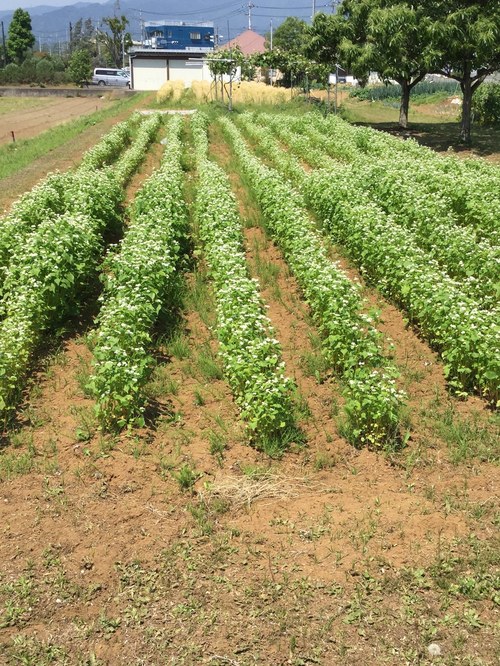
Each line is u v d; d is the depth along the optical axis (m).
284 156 22.50
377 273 11.30
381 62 32.72
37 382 8.65
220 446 7.14
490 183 15.23
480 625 4.89
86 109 55.09
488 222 13.14
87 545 5.76
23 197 14.23
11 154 26.88
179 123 31.62
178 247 11.79
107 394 7.13
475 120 38.75
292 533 5.88
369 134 25.81
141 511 6.18
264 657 4.71
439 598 5.14
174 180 15.99
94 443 7.24
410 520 5.98
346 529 5.89
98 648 4.82
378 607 5.08
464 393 7.95
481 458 6.92
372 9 32.84
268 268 12.66
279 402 7.09
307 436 7.42
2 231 11.81
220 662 4.68
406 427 7.50
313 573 5.41
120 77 85.62
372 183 16.19
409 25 29.50
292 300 11.30
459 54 29.05
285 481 6.64
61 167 23.17
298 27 93.06
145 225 12.26
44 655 4.78
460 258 11.07
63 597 5.24
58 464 6.89
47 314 9.75
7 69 84.94
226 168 22.44
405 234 11.55
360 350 7.99
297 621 4.98
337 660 4.67
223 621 5.00
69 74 84.50
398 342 9.65
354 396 7.18
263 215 15.76
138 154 22.72
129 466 6.80
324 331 9.55
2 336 8.38
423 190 15.12
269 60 49.19
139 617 5.05
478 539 5.72
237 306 8.73
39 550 5.71
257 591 5.25
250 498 6.37
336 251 13.46
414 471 6.77
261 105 47.66
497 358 7.58
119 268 10.01
